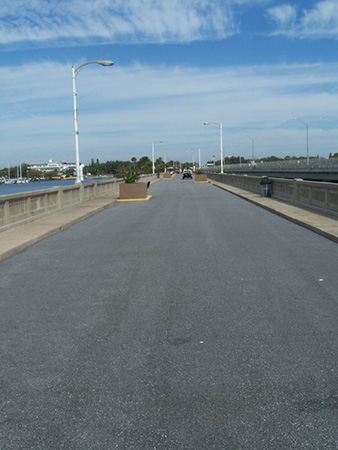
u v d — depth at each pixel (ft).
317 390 13.29
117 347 16.93
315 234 43.06
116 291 24.90
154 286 25.68
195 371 14.74
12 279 28.45
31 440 11.20
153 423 11.82
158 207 77.66
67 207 71.41
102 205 78.18
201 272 28.81
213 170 528.63
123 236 45.21
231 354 15.98
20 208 52.01
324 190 56.75
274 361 15.33
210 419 11.93
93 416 12.21
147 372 14.78
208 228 49.21
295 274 27.71
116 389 13.69
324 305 21.43
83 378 14.48
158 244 39.75
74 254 36.42
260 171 308.40
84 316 20.72
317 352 15.98
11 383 14.29
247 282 26.02
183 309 21.26
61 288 25.95
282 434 11.18
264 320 19.45
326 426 11.45
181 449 10.73
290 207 65.77
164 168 483.10
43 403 12.98
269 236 42.63
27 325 19.75
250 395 13.09
